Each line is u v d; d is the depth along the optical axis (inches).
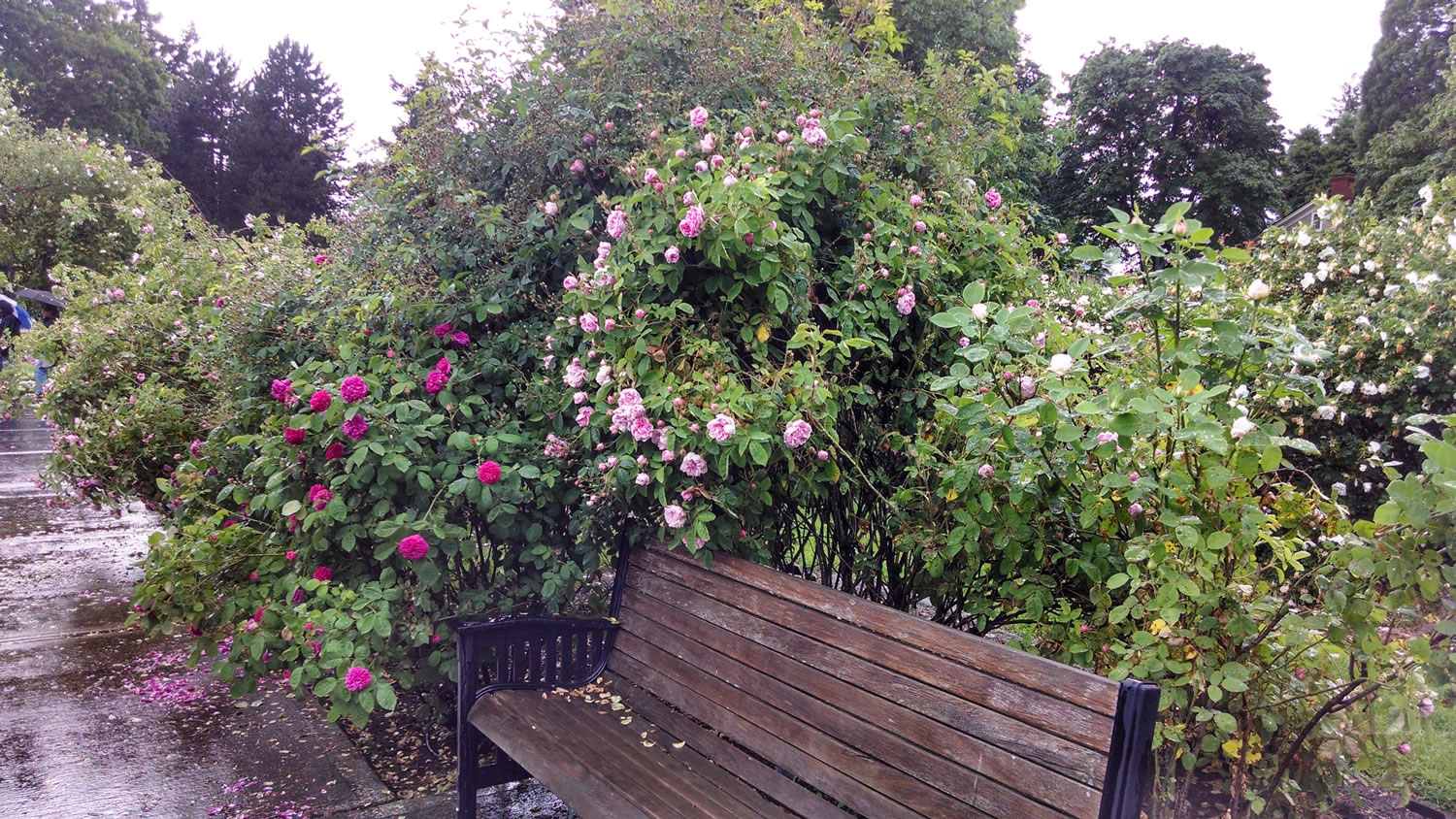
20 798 101.7
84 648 152.9
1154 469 77.2
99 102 1250.0
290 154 1627.7
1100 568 81.7
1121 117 1039.6
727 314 101.0
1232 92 997.2
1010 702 61.1
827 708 75.5
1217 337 75.7
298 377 110.0
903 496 94.3
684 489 94.5
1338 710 81.6
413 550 93.6
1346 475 173.9
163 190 386.3
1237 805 83.2
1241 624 75.3
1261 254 216.7
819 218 112.7
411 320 117.5
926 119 126.7
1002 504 84.4
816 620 80.0
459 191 121.0
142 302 203.2
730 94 116.2
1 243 519.5
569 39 125.5
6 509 260.7
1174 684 75.8
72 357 206.4
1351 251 202.4
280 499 103.7
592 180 120.0
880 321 109.3
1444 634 70.7
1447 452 61.0
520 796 105.3
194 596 105.5
